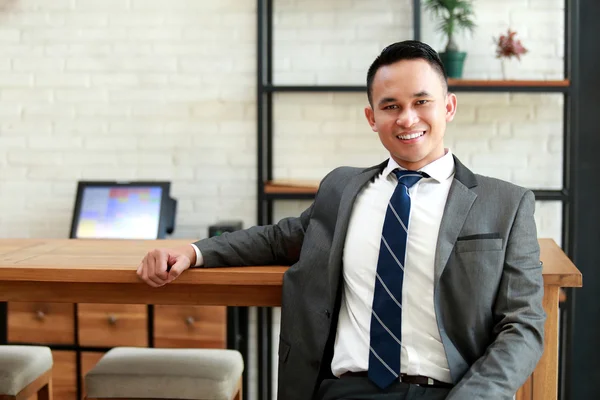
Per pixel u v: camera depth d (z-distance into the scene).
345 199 1.71
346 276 1.67
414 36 3.35
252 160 3.64
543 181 3.55
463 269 1.53
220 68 3.61
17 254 1.87
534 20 3.49
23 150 3.69
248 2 3.57
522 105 3.53
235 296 1.74
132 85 3.64
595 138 3.53
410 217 1.62
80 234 3.32
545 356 1.63
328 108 3.62
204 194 3.66
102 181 3.43
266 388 3.61
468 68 3.53
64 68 3.65
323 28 3.57
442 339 1.53
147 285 1.74
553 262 1.70
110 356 2.16
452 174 1.67
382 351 1.57
